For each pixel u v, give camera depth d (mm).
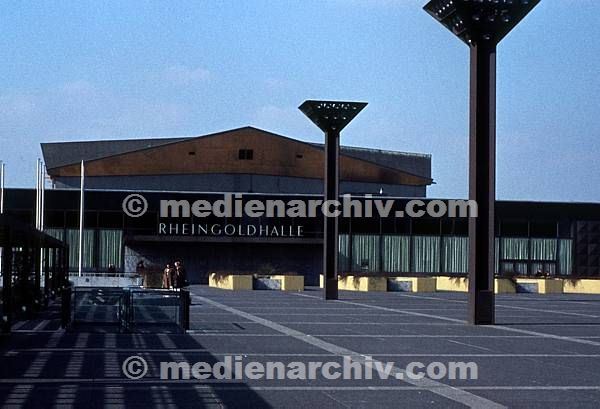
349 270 70438
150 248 69062
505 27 27781
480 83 28188
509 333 24500
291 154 88500
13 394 13062
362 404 12648
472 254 27797
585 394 13797
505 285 57719
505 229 71000
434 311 34031
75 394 13102
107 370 15633
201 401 12688
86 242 68312
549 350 20156
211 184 86750
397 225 71375
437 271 71688
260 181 87562
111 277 60281
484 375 15773
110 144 101000
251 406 12375
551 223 71625
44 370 15570
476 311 27500
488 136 28156
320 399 13016
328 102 44344
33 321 26453
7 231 21000
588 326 27406
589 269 71812
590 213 71750
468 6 27391
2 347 19234
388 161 103812
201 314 30156
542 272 67625
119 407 12117
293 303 38781
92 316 23281
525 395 13641
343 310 33938
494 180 28031
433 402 12898
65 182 87750
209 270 69750
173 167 86750
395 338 22359
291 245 70875
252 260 70438
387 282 56688
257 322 26766
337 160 44406
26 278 26641
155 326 23562
